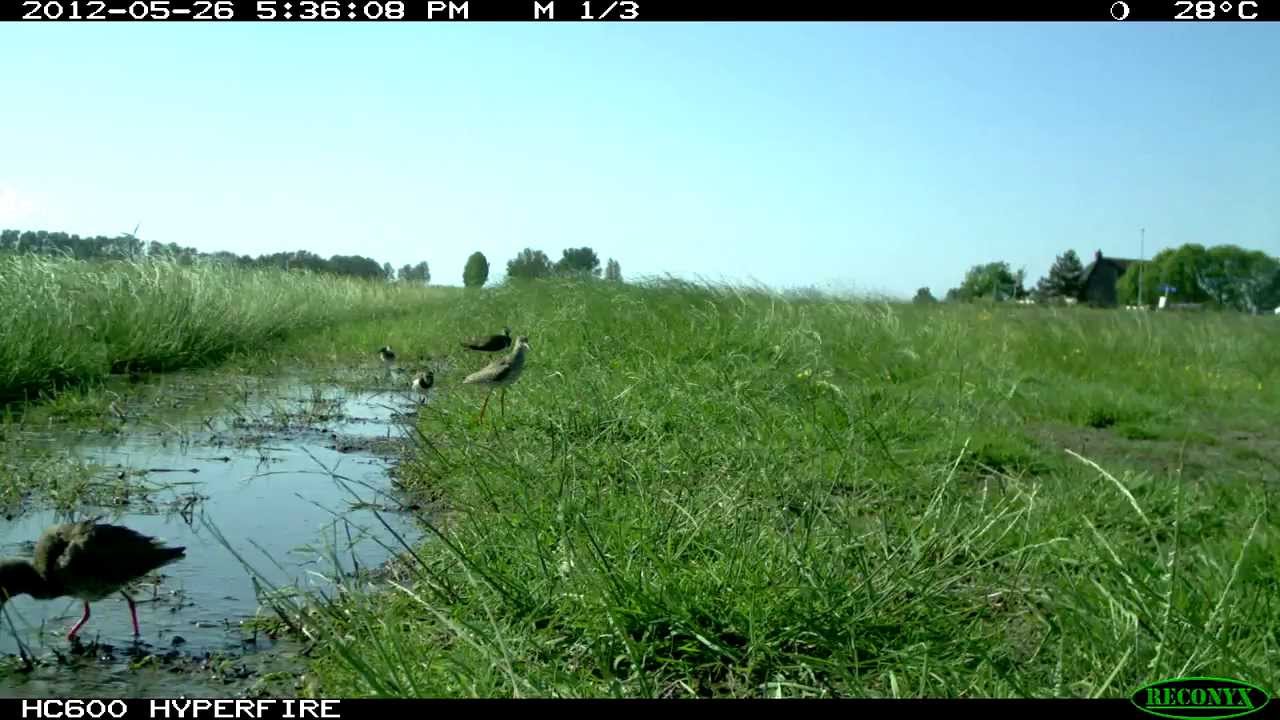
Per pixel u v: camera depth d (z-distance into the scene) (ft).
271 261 103.81
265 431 34.63
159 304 55.47
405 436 34.01
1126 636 13.43
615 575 15.19
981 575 16.60
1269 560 17.70
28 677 14.87
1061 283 258.37
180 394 43.47
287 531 22.22
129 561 16.40
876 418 29.25
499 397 36.99
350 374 53.62
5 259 50.14
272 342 67.46
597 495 19.34
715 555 16.79
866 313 55.62
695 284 59.88
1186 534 19.98
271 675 14.80
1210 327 57.72
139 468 28.17
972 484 24.66
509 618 15.12
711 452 24.20
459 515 21.72
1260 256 211.20
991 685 12.93
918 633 14.20
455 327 77.36
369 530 22.22
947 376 40.75
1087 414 35.58
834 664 13.46
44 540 16.51
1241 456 30.07
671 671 14.03
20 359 39.93
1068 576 16.47
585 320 53.21
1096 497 22.06
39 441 31.37
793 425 26.91
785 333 44.62
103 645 16.05
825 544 16.96
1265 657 13.24
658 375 35.22
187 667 15.19
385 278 146.20
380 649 13.10
